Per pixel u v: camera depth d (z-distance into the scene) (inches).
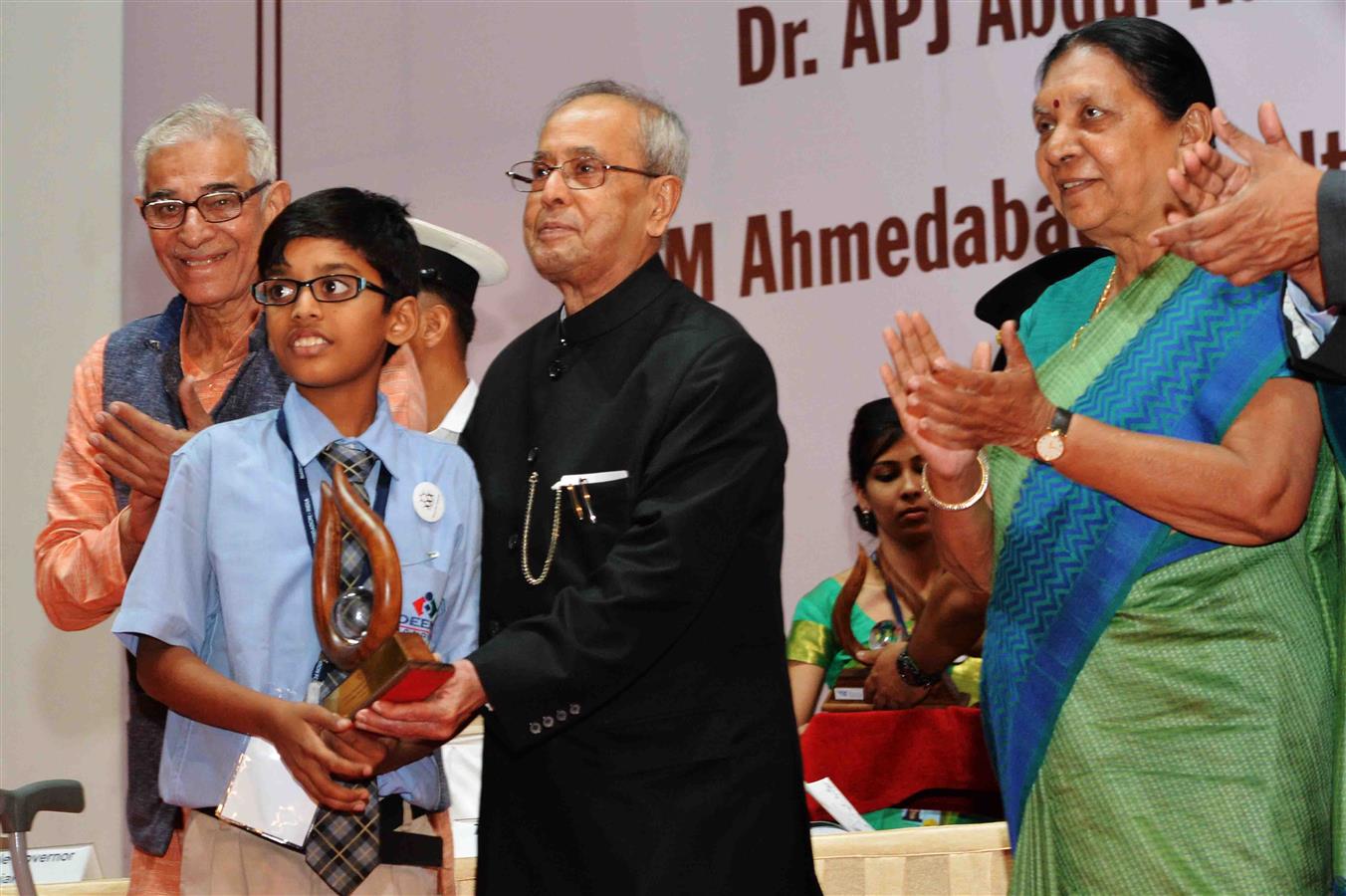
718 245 196.7
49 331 224.5
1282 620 86.7
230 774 91.1
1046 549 91.3
